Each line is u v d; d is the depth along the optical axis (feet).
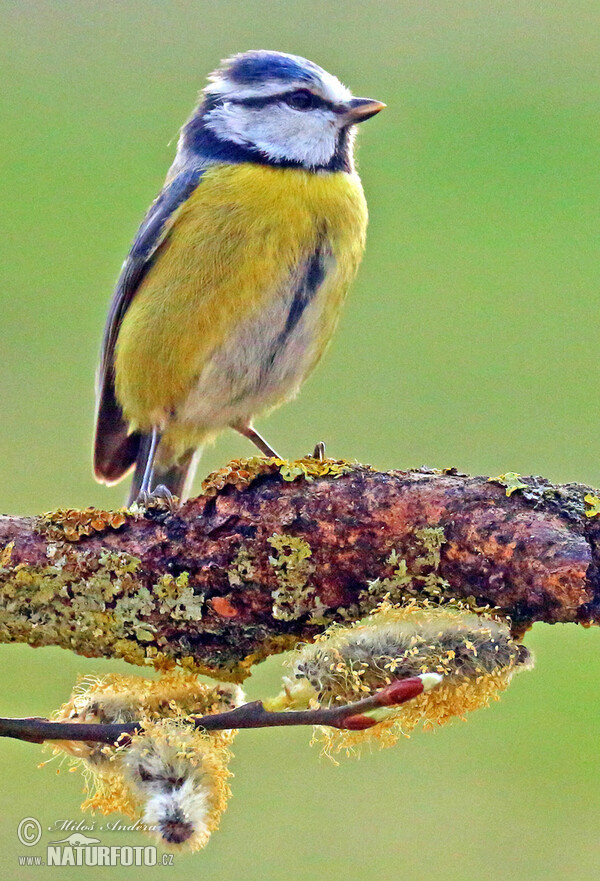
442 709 7.09
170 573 7.13
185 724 7.10
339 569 7.13
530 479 7.13
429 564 7.12
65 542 7.14
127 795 7.09
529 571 7.11
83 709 7.11
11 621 7.14
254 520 7.13
